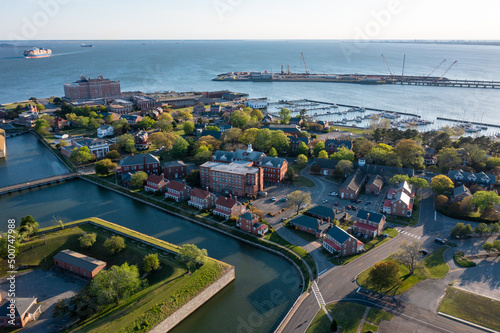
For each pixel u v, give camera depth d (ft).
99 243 431.02
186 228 497.46
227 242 462.19
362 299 339.98
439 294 345.72
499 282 362.94
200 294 349.00
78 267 381.40
